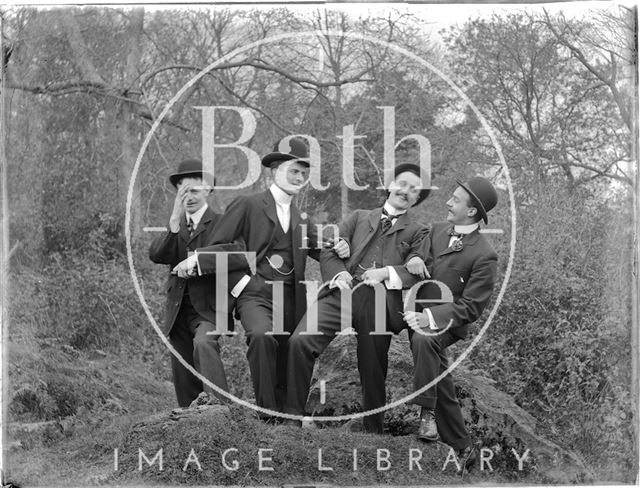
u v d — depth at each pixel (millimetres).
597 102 9547
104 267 10406
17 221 9883
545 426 9453
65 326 10117
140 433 8961
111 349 10398
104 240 10492
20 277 9922
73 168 10289
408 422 9367
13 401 9578
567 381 9516
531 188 9758
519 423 9242
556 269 9641
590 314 9547
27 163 9969
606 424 9406
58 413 9680
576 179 9656
